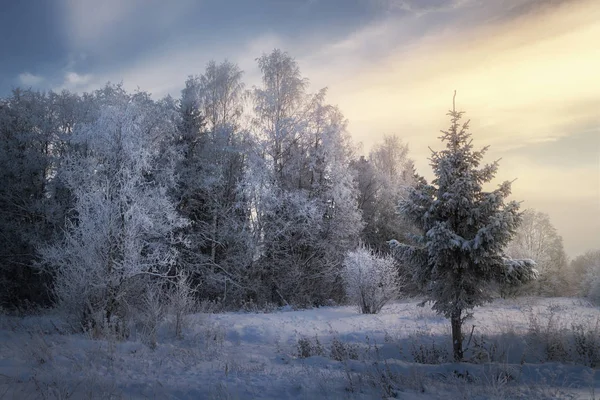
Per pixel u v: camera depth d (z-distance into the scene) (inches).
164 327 473.1
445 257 314.2
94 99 922.7
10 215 905.5
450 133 335.6
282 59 999.6
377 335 451.8
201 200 995.3
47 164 943.0
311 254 956.6
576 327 372.5
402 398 212.8
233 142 1002.1
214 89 1045.2
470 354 334.3
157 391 235.5
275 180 920.3
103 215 509.0
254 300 914.7
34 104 995.3
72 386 233.9
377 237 1286.9
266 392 235.5
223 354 366.6
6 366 274.1
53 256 504.1
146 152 581.6
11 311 782.5
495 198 305.3
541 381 234.8
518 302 722.8
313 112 970.7
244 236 901.2
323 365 320.8
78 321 469.1
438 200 322.3
